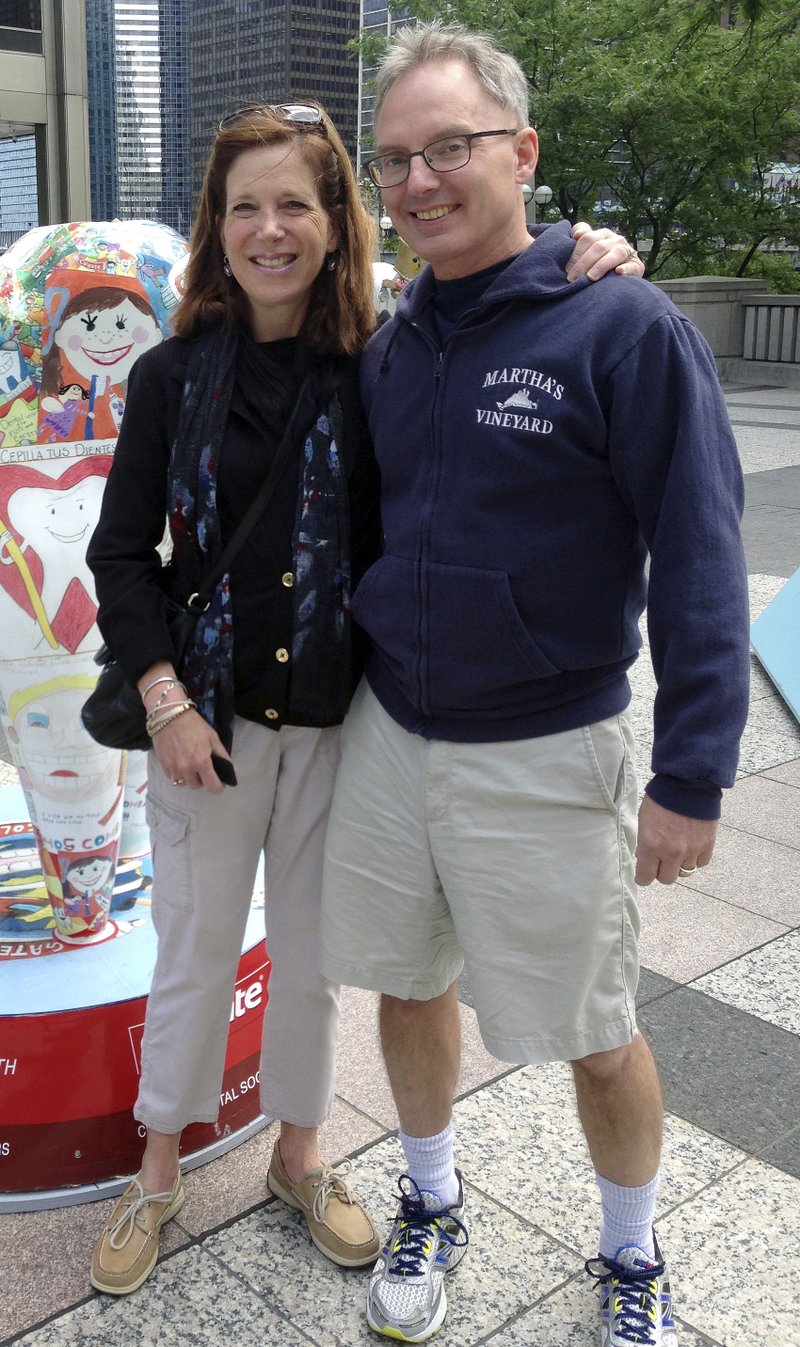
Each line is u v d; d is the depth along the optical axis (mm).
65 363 2199
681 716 1625
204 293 1917
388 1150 2398
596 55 19219
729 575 1614
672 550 1620
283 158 1794
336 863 1978
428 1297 1976
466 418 1711
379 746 1913
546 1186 2297
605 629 1749
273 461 1884
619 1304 1919
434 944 1969
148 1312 2012
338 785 1993
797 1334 1978
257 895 2648
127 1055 2242
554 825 1776
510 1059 1844
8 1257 2131
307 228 1813
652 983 2998
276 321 1913
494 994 1846
